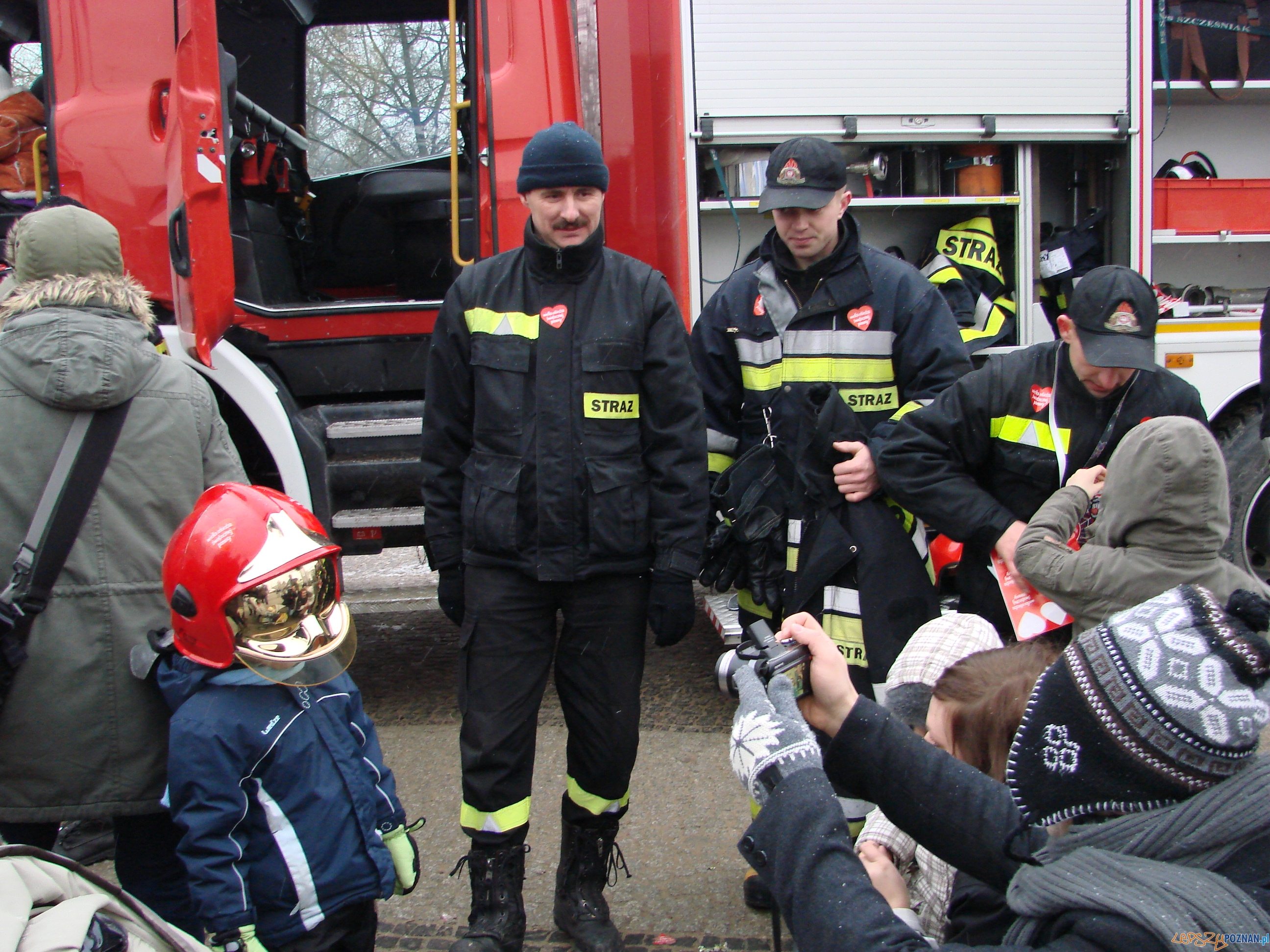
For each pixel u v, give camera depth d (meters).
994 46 3.66
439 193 3.57
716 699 3.63
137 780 1.78
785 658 1.19
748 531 2.32
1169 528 1.69
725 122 3.55
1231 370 3.86
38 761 1.74
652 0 3.55
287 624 1.56
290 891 1.58
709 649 4.21
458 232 3.20
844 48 3.59
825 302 2.34
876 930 0.90
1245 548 3.94
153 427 1.82
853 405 2.38
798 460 2.29
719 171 3.61
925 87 3.63
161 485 1.82
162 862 1.88
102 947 0.98
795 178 2.23
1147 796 0.84
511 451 2.08
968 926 1.16
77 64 3.11
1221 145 4.32
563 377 2.08
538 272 2.13
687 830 2.70
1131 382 2.13
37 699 1.73
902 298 2.34
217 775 1.52
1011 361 2.21
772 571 2.34
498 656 2.10
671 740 3.28
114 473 1.77
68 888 1.04
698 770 3.05
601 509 2.06
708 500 2.29
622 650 2.13
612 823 2.20
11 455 1.74
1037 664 1.32
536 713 2.13
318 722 1.64
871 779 1.16
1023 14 3.66
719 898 2.37
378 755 1.76
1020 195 3.78
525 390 2.09
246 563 1.53
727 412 2.53
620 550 2.08
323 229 4.00
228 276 2.82
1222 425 4.00
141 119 3.09
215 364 3.12
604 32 3.54
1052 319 3.93
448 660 4.22
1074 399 2.13
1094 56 3.71
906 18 3.61
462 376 2.18
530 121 3.18
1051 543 1.87
